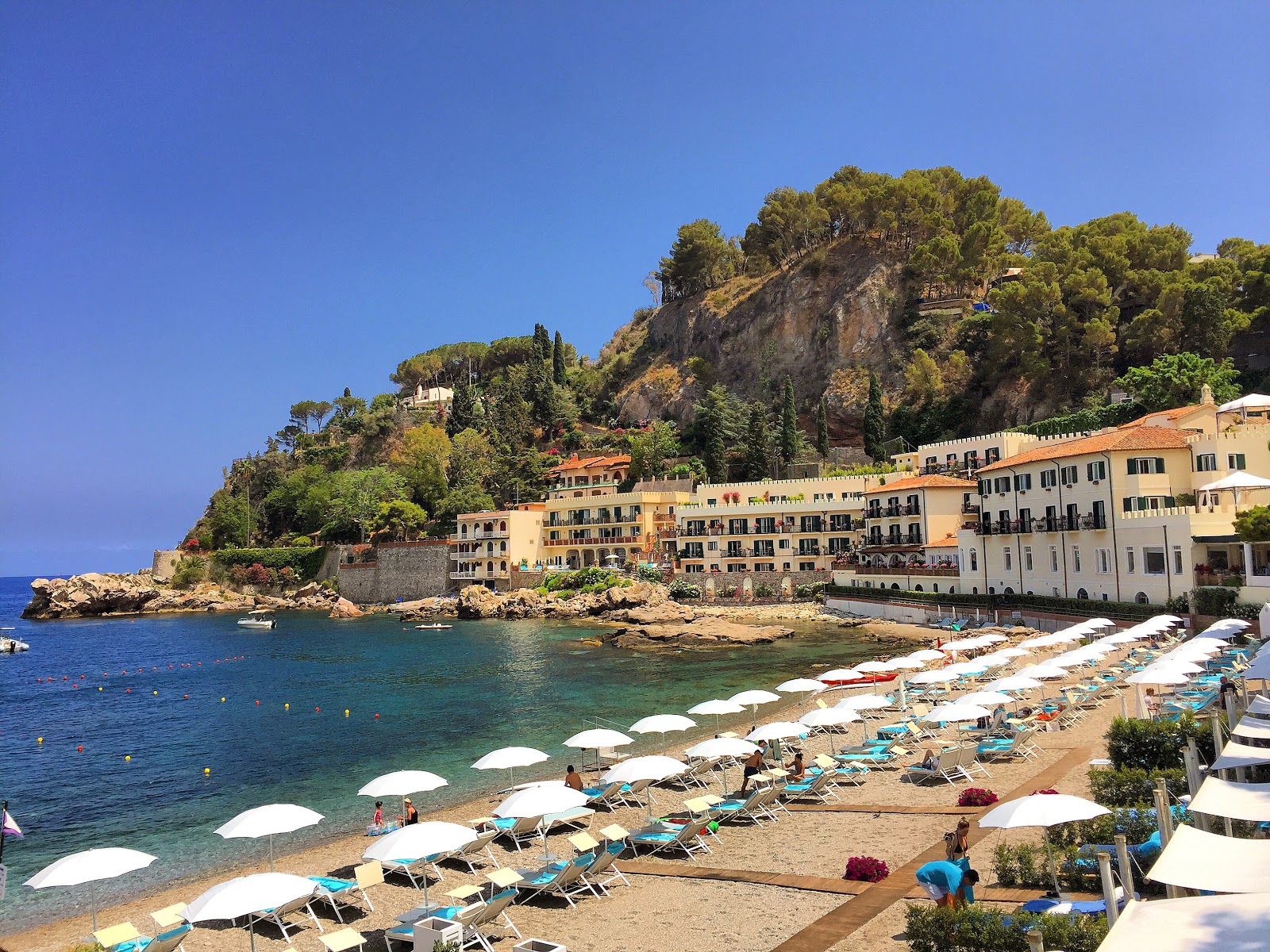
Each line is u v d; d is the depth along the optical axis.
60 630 128.38
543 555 141.88
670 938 17.98
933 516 91.56
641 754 40.38
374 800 35.66
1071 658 40.62
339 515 174.75
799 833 24.98
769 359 185.38
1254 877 10.11
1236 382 99.25
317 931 21.20
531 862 24.92
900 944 15.84
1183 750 20.52
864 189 188.25
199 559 171.50
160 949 19.61
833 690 52.81
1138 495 62.56
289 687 67.88
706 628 83.38
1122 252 125.94
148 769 43.09
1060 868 16.66
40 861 29.98
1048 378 126.12
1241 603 50.66
